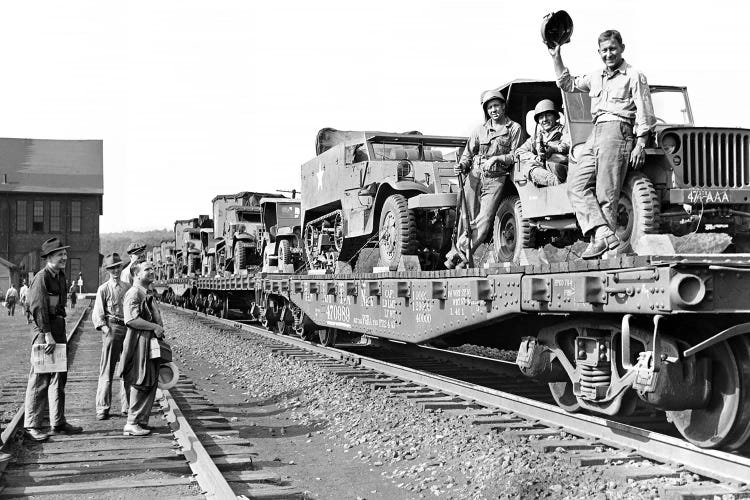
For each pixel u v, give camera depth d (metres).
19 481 6.08
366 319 11.45
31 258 67.00
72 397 10.20
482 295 7.77
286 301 18.19
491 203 10.11
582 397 6.97
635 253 7.59
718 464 5.61
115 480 6.01
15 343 19.66
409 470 6.39
